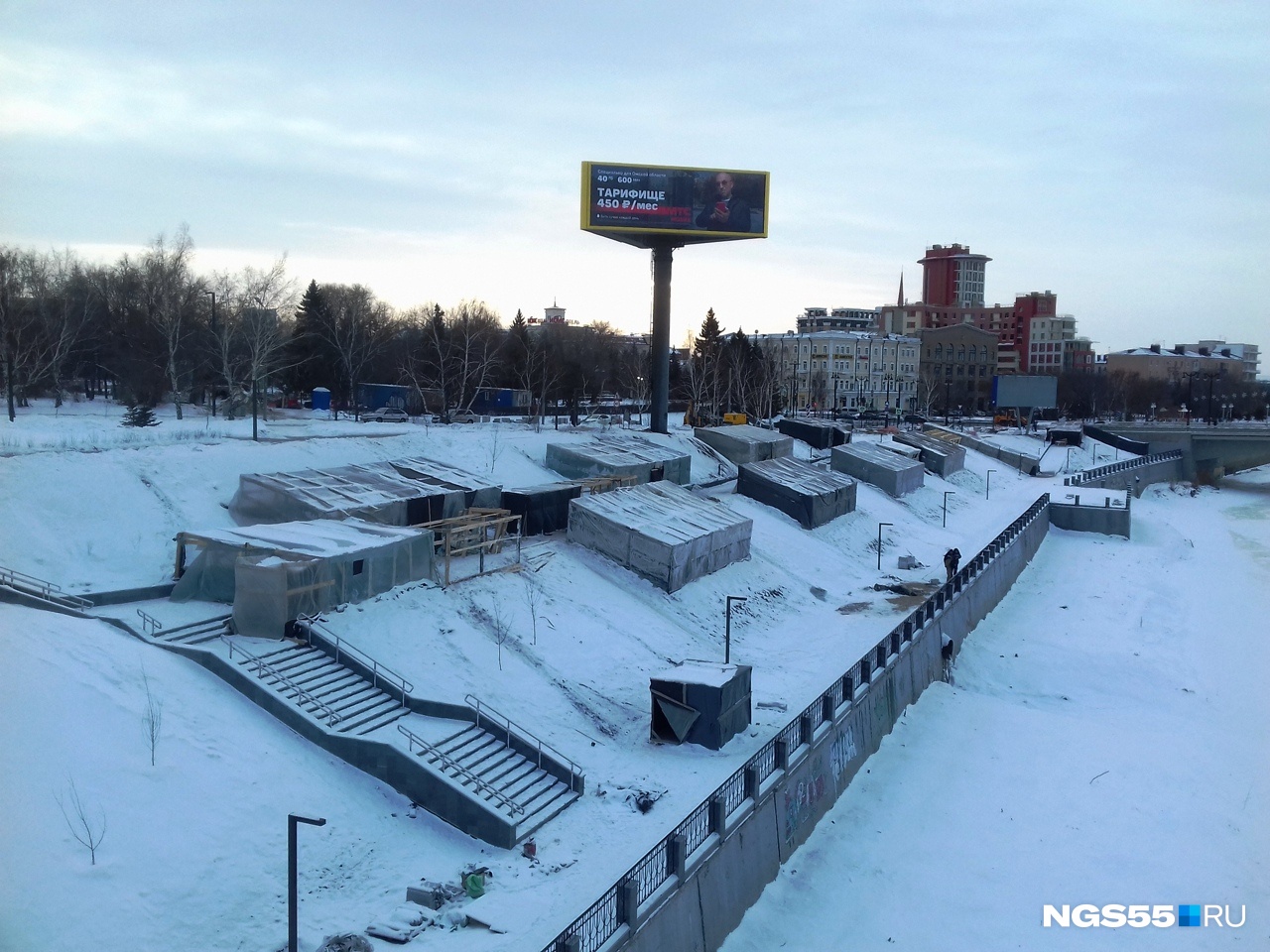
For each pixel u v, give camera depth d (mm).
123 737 19672
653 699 26672
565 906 18203
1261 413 193750
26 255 71875
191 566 27500
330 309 89250
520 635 30250
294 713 22453
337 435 47562
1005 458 102438
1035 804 27969
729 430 70312
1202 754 32469
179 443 39781
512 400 96812
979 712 35188
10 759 17922
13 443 36188
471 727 24062
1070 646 44062
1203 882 24156
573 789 23031
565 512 42625
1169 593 55156
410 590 29641
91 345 70938
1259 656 43844
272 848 18844
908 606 43969
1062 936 21469
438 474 41688
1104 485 93000
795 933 20859
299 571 25594
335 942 16312
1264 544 72625
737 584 42094
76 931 15648
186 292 72188
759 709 29500
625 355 133250
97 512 30906
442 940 17016
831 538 55344
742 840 21250
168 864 17469
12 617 22703
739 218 63188
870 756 29969
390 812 21125
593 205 61656
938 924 21688
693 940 18656
